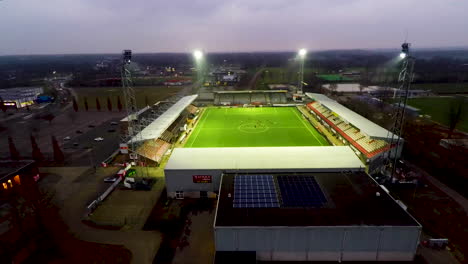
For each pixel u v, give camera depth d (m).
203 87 166.75
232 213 30.16
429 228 33.47
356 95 128.50
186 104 86.88
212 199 41.28
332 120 75.69
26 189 40.12
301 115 90.81
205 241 31.97
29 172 46.31
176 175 40.72
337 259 28.66
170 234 33.31
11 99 119.94
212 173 40.47
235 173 40.16
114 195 42.72
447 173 47.00
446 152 54.94
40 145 68.50
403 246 27.77
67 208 39.25
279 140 66.19
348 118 64.88
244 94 116.56
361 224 27.67
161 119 67.69
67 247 31.16
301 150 47.25
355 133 62.28
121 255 29.92
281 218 29.05
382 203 31.69
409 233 27.30
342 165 41.03
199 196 41.78
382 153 49.22
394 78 181.62
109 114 103.62
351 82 172.00
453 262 28.14
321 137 68.00
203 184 41.12
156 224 35.34
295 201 32.38
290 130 74.19
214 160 43.47
